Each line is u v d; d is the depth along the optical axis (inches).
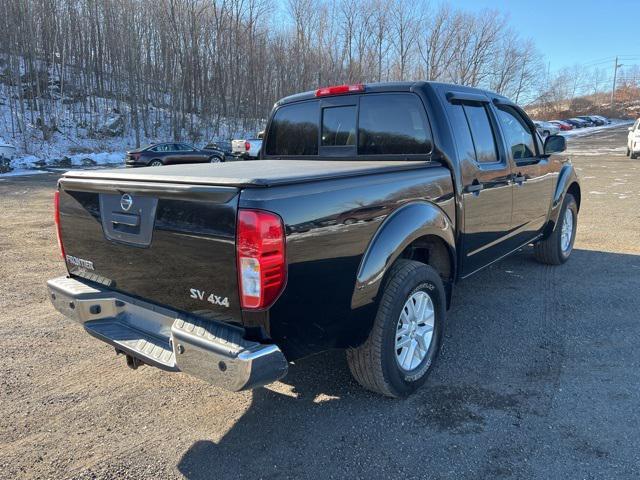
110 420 116.0
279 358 88.4
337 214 98.1
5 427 113.0
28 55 1348.4
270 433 109.9
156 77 1622.8
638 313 175.0
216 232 87.7
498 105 168.6
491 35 2439.7
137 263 104.1
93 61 1616.6
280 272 87.0
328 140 159.0
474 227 147.3
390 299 112.7
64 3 1529.3
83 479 96.0
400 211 115.5
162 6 1576.0
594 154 1061.1
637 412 114.4
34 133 1213.1
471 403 119.7
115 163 1112.8
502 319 171.2
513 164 167.8
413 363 124.8
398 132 142.5
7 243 303.3
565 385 127.1
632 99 3912.4
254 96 1820.9
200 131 1628.9
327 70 2041.1
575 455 99.7
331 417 115.2
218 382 87.9
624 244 275.4
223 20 1717.5
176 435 110.0
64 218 121.8
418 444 104.6
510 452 101.1
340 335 103.9
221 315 91.8
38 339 161.0
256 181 84.5
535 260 239.9
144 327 107.0
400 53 2341.3
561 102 3629.4
